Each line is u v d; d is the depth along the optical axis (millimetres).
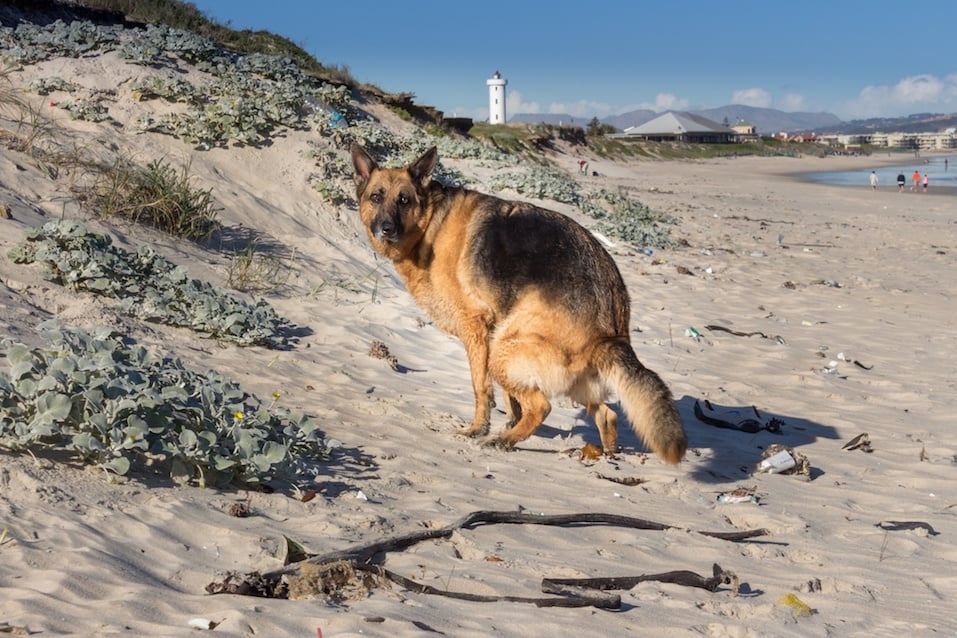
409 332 10609
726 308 14312
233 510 4844
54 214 10273
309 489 5512
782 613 4312
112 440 4969
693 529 5695
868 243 24094
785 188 52125
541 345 6727
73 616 3484
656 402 6156
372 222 7109
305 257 12312
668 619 4160
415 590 4191
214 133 15328
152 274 9469
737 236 23984
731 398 9453
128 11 23516
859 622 4312
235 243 11992
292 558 4363
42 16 19484
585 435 7957
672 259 18562
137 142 14258
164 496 4891
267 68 19688
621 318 6902
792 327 13258
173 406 5516
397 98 28969
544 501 5945
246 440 5383
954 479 7129
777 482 6891
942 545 5637
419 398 8312
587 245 6906
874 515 6254
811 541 5602
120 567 3994
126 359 6039
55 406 5004
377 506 5391
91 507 4547
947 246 23859
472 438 7238
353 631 3602
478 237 7016
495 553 4836
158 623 3557
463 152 24031
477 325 7082
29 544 4012
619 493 6324
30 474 4676
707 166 89438
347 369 8789
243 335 8797
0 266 8516
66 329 6449
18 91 14680
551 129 70688
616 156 81500
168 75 16578
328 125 17328
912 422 8836
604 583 4477
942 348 12102
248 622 3613
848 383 10250
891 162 127812
